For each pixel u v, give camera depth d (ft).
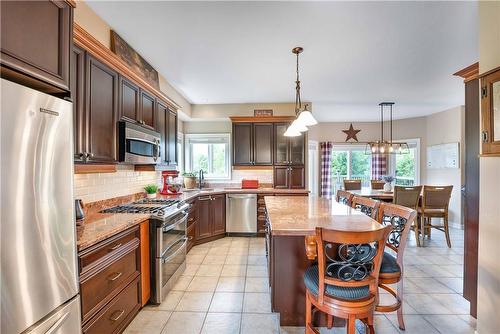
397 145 19.54
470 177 7.11
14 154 3.28
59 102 3.99
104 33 7.33
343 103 16.03
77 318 4.38
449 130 17.44
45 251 3.73
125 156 7.60
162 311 7.33
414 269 10.20
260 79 11.75
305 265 6.55
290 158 15.69
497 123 5.38
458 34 7.86
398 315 6.46
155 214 7.59
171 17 7.07
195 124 17.35
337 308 4.76
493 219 5.73
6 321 3.21
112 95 7.29
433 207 13.47
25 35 3.77
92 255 5.14
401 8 6.61
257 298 8.05
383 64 10.08
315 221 6.13
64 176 4.08
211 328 6.59
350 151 22.24
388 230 4.63
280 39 8.20
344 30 7.66
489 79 5.52
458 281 9.16
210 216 14.19
